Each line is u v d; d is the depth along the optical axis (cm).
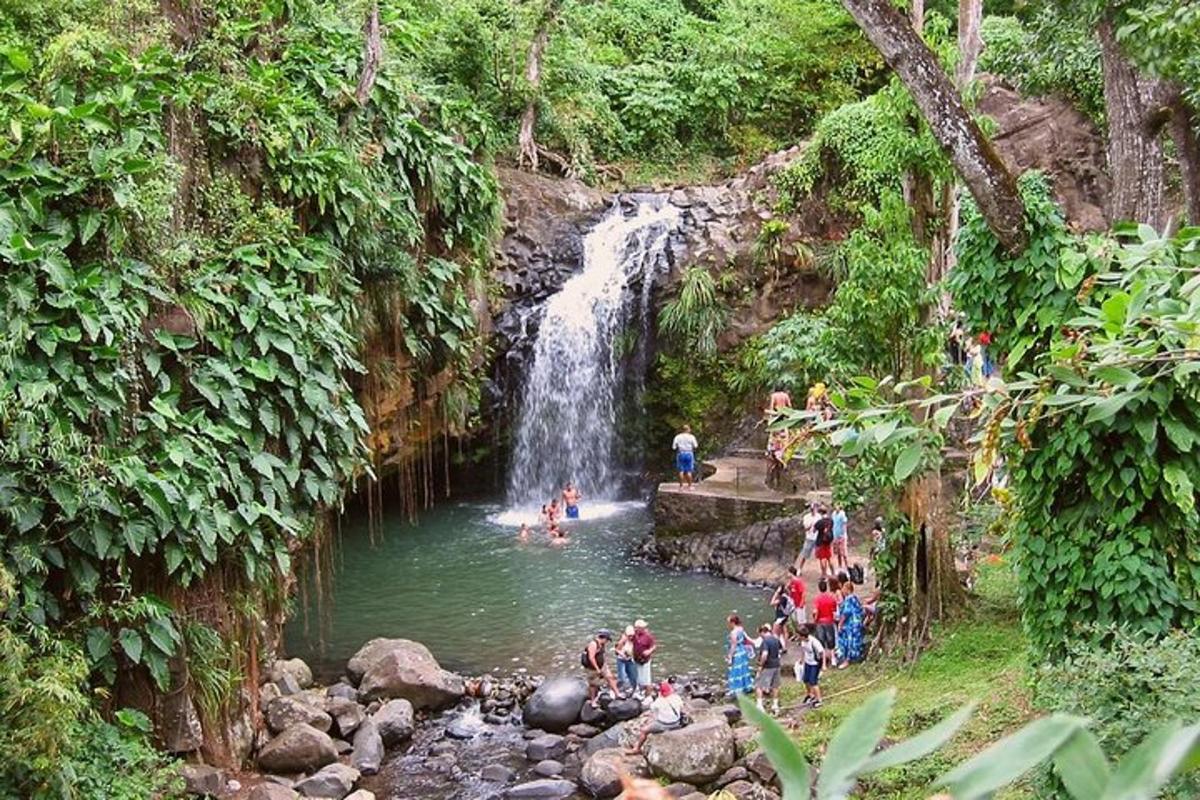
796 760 80
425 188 1287
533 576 1672
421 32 1363
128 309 862
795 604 1351
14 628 741
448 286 1338
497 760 1091
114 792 749
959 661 1126
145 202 870
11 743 650
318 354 1017
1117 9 992
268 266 998
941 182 1166
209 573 948
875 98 1183
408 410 1488
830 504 1588
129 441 865
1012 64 1549
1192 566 713
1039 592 779
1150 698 572
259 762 1019
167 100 950
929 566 1213
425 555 1789
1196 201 1149
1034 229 789
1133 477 696
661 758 988
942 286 1046
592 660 1216
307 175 1066
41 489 780
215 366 930
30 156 826
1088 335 411
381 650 1283
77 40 870
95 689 795
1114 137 1045
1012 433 415
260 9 1092
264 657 1086
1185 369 314
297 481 996
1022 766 69
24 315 796
